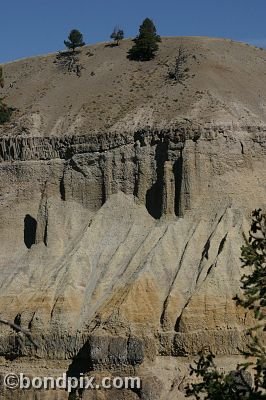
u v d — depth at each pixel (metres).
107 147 94.00
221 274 80.12
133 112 99.25
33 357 81.69
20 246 94.31
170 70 108.31
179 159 89.50
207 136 89.81
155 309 80.19
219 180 88.56
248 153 90.06
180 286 81.12
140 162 91.94
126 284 82.56
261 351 29.28
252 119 95.12
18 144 98.81
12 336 82.62
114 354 77.50
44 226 92.56
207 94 99.38
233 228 84.00
